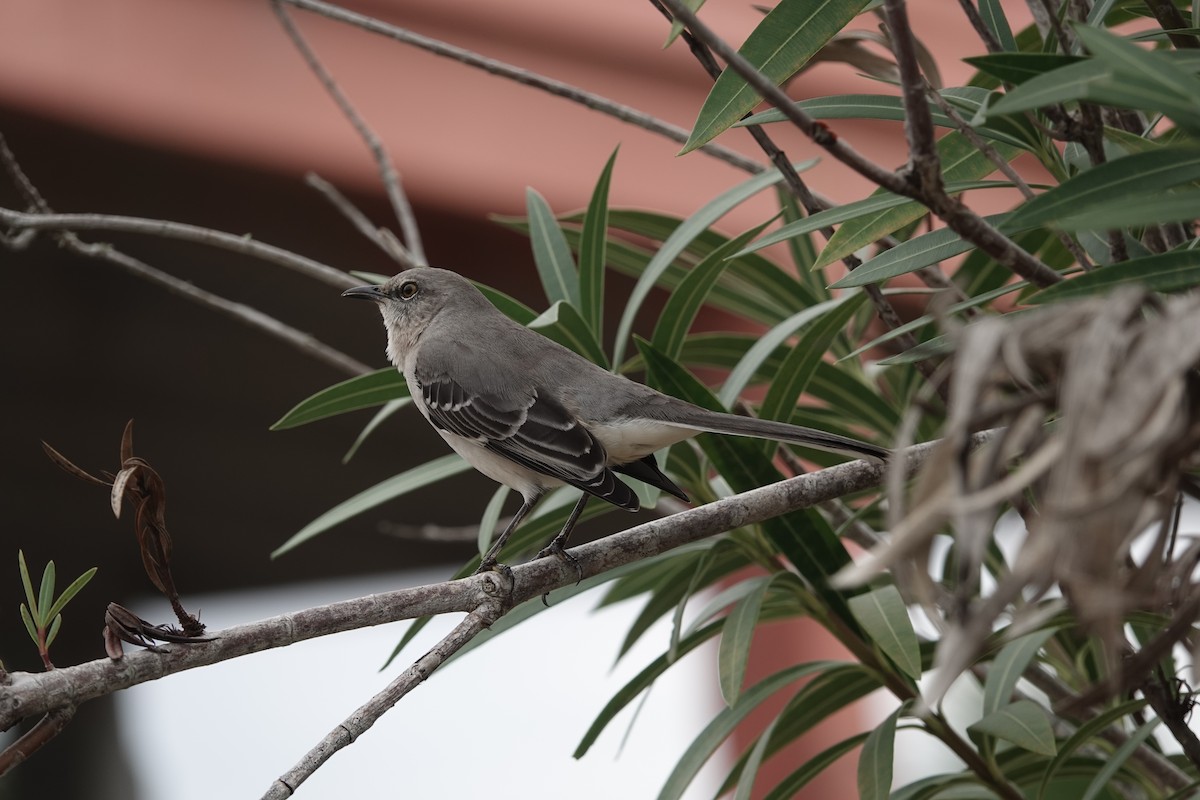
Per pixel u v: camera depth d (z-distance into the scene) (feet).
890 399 25.07
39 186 29.43
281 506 41.68
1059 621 15.64
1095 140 13.84
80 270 31.96
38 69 26.45
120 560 41.27
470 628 15.26
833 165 32.45
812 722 19.02
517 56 31.22
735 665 16.40
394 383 20.04
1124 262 11.53
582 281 21.09
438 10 30.48
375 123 29.25
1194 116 9.55
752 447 18.65
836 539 18.47
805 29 13.92
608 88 31.81
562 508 21.15
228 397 37.63
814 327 18.25
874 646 18.53
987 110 10.44
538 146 30.48
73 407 37.52
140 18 27.81
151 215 30.42
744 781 17.17
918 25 33.58
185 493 40.98
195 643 12.81
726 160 21.09
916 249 14.71
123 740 35.58
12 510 39.42
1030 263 12.00
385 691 13.48
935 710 17.33
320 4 20.85
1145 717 18.07
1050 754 15.25
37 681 11.91
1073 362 8.02
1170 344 7.88
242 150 28.17
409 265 23.68
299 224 31.07
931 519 8.24
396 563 44.50
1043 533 7.97
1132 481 7.72
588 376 21.39
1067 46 14.02
